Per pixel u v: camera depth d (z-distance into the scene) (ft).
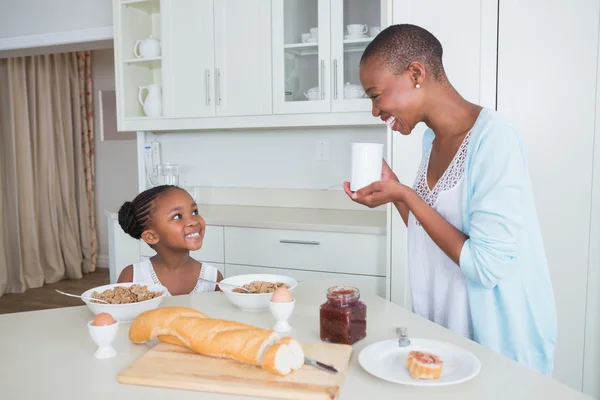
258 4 9.12
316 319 4.00
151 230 5.06
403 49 3.63
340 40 8.59
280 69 9.06
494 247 3.36
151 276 5.24
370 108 8.49
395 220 7.73
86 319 4.10
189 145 11.24
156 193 5.05
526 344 3.81
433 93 3.74
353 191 3.97
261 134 10.62
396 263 7.80
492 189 3.43
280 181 10.58
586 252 7.01
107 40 11.23
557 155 7.04
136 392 2.81
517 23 7.04
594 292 7.02
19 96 15.17
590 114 6.87
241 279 4.73
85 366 3.18
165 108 10.04
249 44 9.25
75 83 16.72
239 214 9.57
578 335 7.13
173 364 3.05
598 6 6.72
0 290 14.94
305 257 8.52
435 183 4.14
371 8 8.44
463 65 7.29
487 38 7.17
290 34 8.98
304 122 8.99
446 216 3.88
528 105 7.09
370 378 2.97
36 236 15.81
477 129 3.63
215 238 9.14
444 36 7.34
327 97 8.75
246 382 2.80
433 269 4.15
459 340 3.56
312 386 2.74
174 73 9.89
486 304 3.71
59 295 15.05
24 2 11.77
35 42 11.73
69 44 11.59
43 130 15.89
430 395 2.76
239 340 3.02
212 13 9.47
